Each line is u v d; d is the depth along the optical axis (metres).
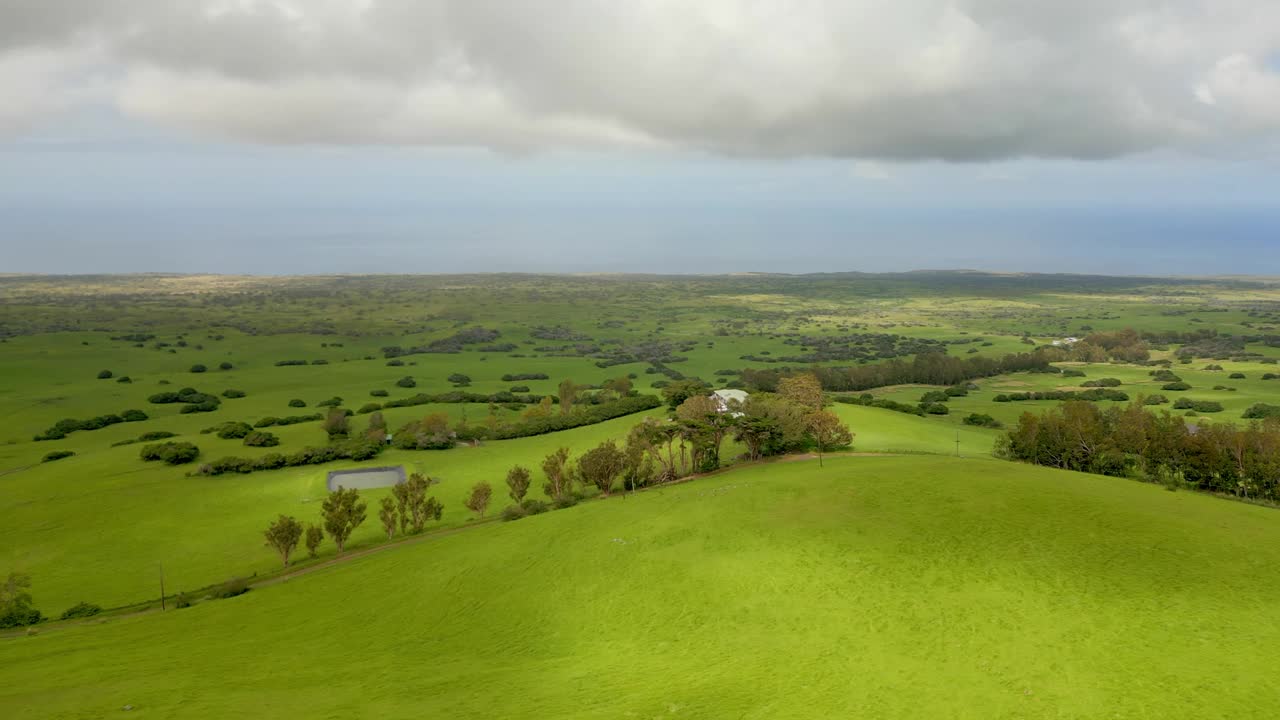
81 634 56.78
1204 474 77.25
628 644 45.56
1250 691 33.69
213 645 52.25
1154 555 50.28
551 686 40.47
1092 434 85.94
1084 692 34.72
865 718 33.81
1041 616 42.56
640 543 61.06
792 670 39.25
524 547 66.56
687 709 35.78
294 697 40.62
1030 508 59.44
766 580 51.00
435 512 84.44
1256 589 44.94
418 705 38.81
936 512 59.66
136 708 39.03
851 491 66.81
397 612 56.72
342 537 77.19
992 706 34.12
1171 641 38.97
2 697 41.56
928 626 42.69
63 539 80.94
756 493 69.50
